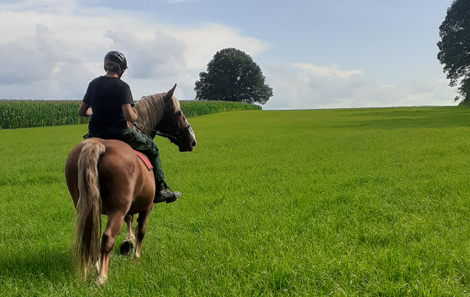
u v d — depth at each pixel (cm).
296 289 381
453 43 6100
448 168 1125
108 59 455
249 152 1778
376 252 473
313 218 654
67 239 580
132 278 418
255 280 399
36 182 1133
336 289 372
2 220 698
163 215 734
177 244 542
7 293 390
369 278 403
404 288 371
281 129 3450
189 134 553
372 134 2514
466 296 360
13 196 924
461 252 461
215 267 435
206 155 1722
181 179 1124
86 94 458
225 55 10869
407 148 1670
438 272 411
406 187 878
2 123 4453
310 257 452
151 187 449
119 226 379
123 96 439
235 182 1034
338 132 2855
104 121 443
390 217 662
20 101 4956
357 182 984
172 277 418
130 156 402
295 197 816
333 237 550
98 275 381
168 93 532
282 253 469
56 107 4928
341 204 759
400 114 5312
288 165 1326
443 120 3834
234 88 10588
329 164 1300
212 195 884
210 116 6512
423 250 480
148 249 542
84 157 366
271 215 684
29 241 566
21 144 2447
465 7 6050
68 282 415
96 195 356
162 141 2656
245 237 558
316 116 5762
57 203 823
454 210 682
